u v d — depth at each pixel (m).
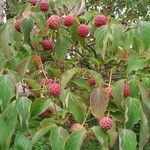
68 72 0.40
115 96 0.39
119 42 0.41
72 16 0.44
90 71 0.42
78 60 0.49
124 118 0.39
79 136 0.35
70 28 0.45
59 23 0.44
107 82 0.46
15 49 0.49
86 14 0.48
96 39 0.41
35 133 0.37
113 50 0.41
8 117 0.37
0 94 0.38
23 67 0.42
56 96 0.39
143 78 0.42
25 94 0.41
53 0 0.49
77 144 0.34
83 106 0.39
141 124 0.38
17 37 0.45
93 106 0.37
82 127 0.36
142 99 0.38
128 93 0.39
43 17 0.44
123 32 0.42
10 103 0.38
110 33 0.41
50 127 0.36
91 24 0.46
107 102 0.37
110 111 0.40
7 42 0.44
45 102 0.39
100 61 0.47
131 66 0.42
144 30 0.41
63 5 0.48
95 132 0.35
